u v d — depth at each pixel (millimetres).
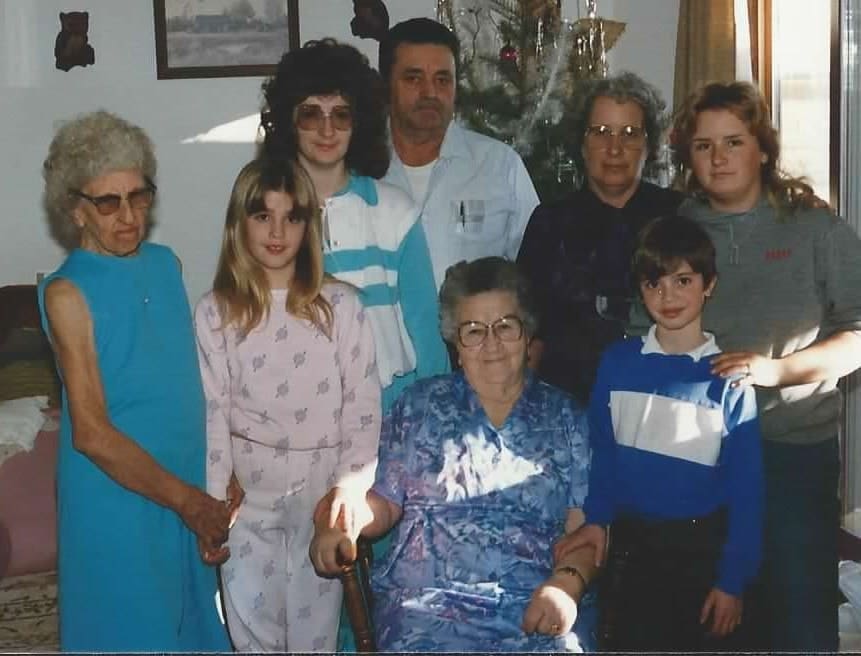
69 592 2080
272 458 2301
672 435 2211
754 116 2252
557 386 2604
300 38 4660
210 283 4754
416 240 2604
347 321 2316
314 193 2281
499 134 3836
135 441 2055
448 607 2137
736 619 2186
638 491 2246
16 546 3203
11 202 4617
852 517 3773
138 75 4633
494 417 2281
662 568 2232
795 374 2168
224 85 4656
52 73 4598
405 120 2861
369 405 2326
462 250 2932
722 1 4062
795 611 2283
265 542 2320
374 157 2568
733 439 2195
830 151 3779
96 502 2055
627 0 4801
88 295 2010
